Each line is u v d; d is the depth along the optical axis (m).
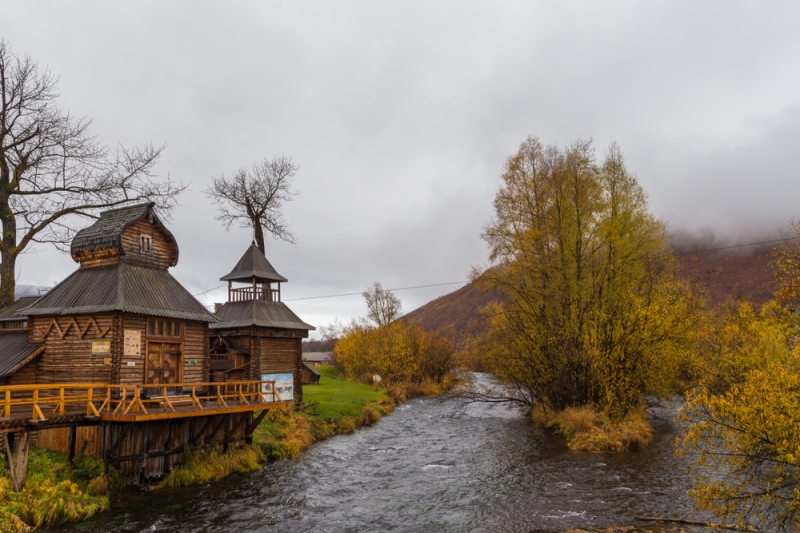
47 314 20.55
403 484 19.86
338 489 19.20
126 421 17.27
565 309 30.88
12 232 27.45
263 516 16.08
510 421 35.59
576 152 32.09
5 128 26.77
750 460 11.56
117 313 19.69
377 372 60.25
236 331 31.81
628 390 28.47
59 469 17.30
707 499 11.92
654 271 31.92
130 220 22.39
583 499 17.12
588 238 32.19
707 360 31.61
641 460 22.27
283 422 28.62
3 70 26.77
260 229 43.47
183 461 20.14
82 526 14.54
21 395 19.97
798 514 11.55
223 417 22.28
